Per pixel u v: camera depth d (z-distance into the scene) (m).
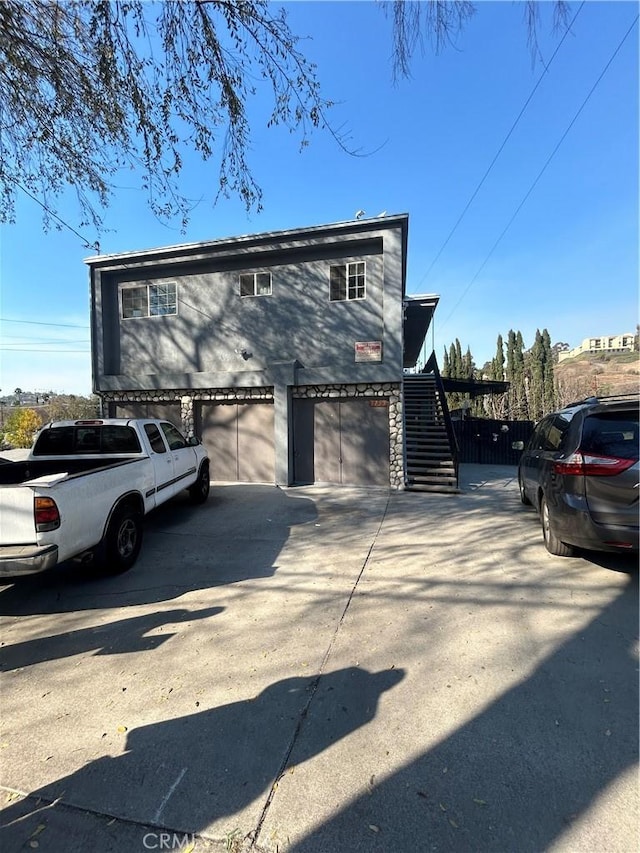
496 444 18.33
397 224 10.77
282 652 3.38
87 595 4.59
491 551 5.70
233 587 4.69
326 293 11.54
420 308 15.08
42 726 2.65
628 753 2.33
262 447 12.22
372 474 11.37
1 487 4.00
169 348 12.77
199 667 3.22
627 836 1.88
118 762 2.35
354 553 5.76
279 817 2.01
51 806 2.10
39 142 5.91
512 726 2.54
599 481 4.44
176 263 12.38
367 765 2.29
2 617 4.14
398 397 11.06
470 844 1.86
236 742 2.47
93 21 4.66
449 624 3.75
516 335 39.25
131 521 5.46
